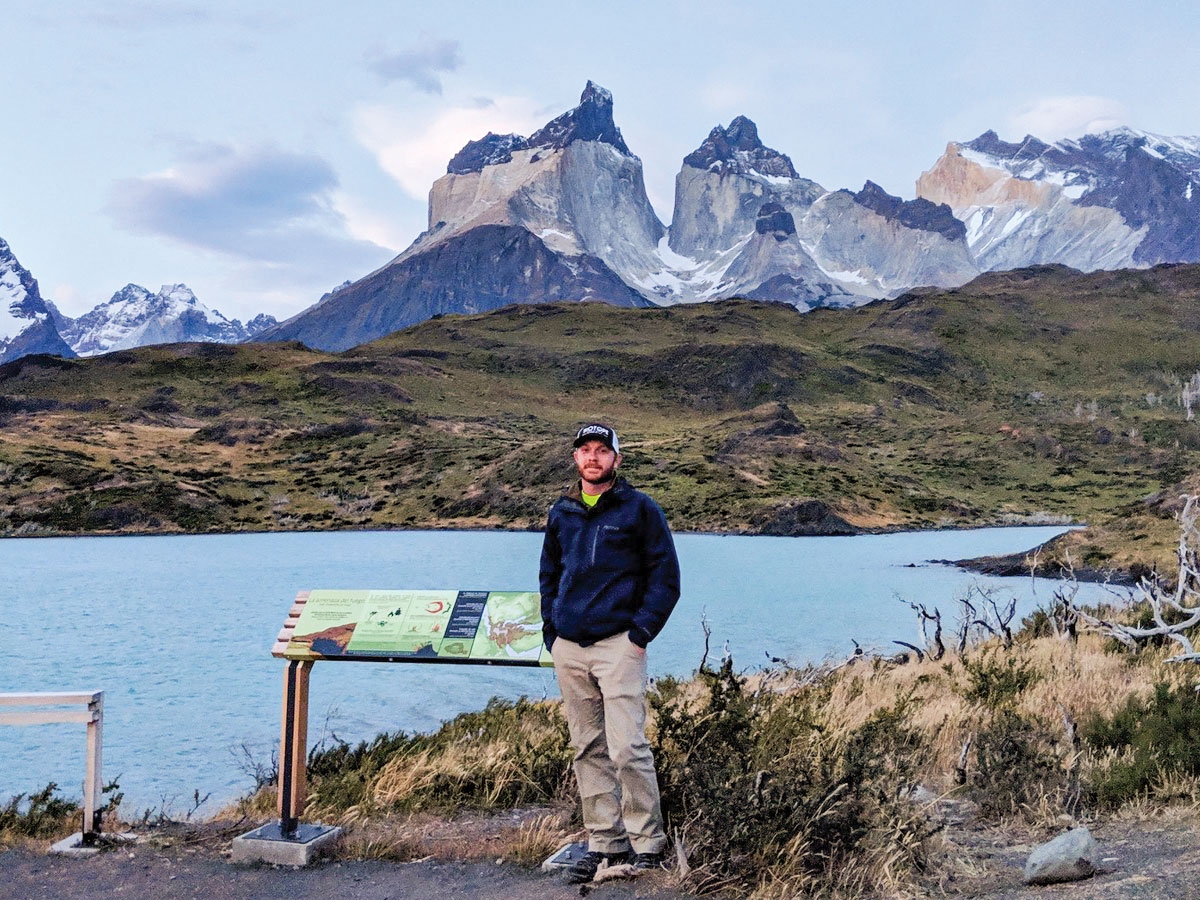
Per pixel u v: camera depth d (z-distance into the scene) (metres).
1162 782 6.95
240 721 19.92
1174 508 48.38
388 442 130.62
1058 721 8.84
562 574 5.86
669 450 118.44
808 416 179.75
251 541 85.88
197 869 6.20
